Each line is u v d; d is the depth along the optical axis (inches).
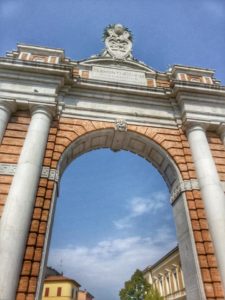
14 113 596.4
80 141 620.4
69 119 627.8
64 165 622.2
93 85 670.5
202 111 658.8
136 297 1782.7
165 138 642.8
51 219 496.7
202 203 541.6
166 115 679.7
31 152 513.3
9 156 534.6
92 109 649.6
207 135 654.5
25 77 622.5
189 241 519.8
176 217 604.1
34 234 453.7
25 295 399.5
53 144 573.0
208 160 577.3
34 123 561.3
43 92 607.2
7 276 381.4
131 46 834.2
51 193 512.1
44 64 633.0
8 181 498.9
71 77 665.0
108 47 815.7
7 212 436.8
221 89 689.0
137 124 653.3
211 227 498.9
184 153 619.2
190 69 763.4
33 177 487.5
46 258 462.0
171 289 1460.4
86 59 755.4
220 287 452.8
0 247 401.4
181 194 575.2
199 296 458.9
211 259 479.2
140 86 690.2
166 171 664.4
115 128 634.2
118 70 750.5
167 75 770.8
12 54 712.4
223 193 538.3
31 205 464.1
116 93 682.8
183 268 551.8
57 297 1830.7
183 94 679.1
